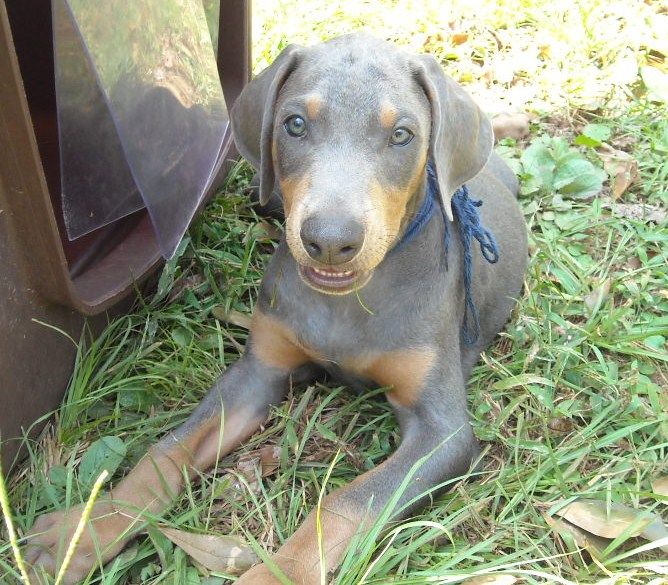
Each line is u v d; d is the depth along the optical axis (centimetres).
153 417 54
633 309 64
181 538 45
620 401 54
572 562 46
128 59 51
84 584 42
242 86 72
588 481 50
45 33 66
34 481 49
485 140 49
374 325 50
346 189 41
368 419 55
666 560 45
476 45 92
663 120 82
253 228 68
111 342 58
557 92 86
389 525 45
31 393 49
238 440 52
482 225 60
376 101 43
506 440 52
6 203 44
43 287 48
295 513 48
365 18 94
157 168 54
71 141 49
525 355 59
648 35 94
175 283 64
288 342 53
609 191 76
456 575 42
